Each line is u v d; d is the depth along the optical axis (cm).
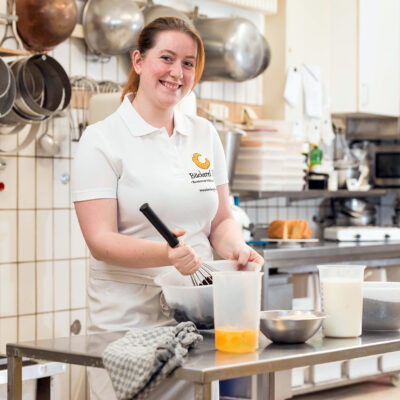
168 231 161
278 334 157
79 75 345
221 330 149
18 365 163
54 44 309
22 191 323
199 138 208
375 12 470
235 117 428
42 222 331
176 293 172
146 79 193
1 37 309
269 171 403
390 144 529
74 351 152
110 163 192
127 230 196
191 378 131
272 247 360
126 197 193
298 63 445
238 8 425
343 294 165
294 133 444
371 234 418
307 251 354
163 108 197
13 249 321
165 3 382
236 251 197
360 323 168
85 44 346
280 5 438
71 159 340
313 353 148
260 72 405
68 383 339
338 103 466
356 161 489
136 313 195
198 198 200
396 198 523
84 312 349
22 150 322
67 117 335
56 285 338
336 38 465
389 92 486
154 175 194
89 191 189
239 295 148
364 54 461
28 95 288
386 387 408
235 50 369
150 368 134
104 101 310
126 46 335
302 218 473
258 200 443
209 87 411
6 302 319
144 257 177
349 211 485
